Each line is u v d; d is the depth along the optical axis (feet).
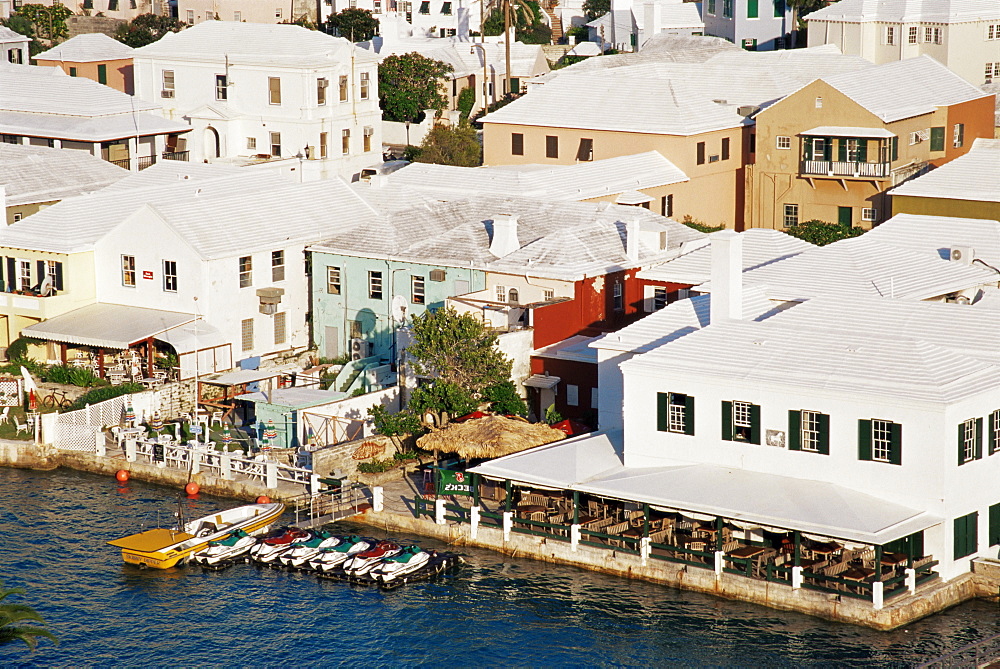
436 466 243.40
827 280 269.64
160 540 233.35
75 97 447.01
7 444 276.82
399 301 306.96
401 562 223.51
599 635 205.46
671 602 212.84
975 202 357.00
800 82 438.81
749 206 409.08
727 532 218.79
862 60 463.42
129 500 257.96
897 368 211.82
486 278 296.30
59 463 276.00
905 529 199.00
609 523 228.43
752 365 220.02
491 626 209.56
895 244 312.09
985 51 518.78
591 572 223.10
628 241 299.17
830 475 211.20
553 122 422.41
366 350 311.68
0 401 293.43
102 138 430.20
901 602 201.26
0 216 325.42
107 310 312.09
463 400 258.98
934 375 208.33
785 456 214.69
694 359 224.94
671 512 225.56
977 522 209.56
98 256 315.17
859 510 203.51
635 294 298.97
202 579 227.81
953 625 200.75
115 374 299.58
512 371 274.57
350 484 249.34
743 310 257.14
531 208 330.13
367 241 313.53
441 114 548.72
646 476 221.66
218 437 278.05
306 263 322.75
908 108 391.45
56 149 407.03
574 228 305.53
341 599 219.61
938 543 205.05
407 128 538.88
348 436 269.85
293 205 331.98
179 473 263.49
